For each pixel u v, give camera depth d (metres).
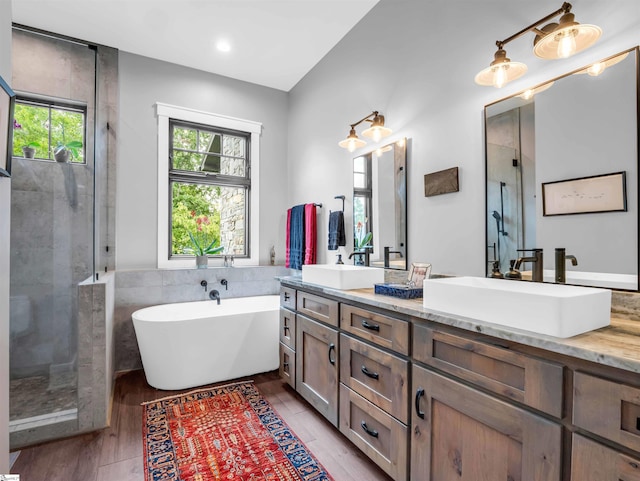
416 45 2.14
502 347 1.06
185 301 3.22
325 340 2.00
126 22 2.71
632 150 1.20
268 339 2.91
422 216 2.09
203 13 2.60
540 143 1.47
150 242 3.24
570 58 1.38
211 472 1.63
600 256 1.28
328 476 1.61
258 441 1.90
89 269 2.58
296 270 3.46
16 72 2.69
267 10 2.56
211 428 2.04
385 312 1.55
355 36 2.74
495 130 1.66
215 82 3.56
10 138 1.18
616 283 1.24
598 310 1.07
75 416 2.02
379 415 1.55
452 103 1.90
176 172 3.42
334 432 2.00
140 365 3.03
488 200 1.69
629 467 0.77
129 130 3.16
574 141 1.36
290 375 2.49
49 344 2.42
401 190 2.25
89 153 2.89
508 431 1.02
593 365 0.85
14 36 2.70
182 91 3.40
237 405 2.33
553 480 0.91
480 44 1.74
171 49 3.11
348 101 2.83
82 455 1.77
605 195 1.27
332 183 3.05
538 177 1.48
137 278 3.03
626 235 1.21
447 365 1.23
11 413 2.04
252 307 3.47
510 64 1.39
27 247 2.42
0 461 1.13
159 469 1.66
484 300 1.16
